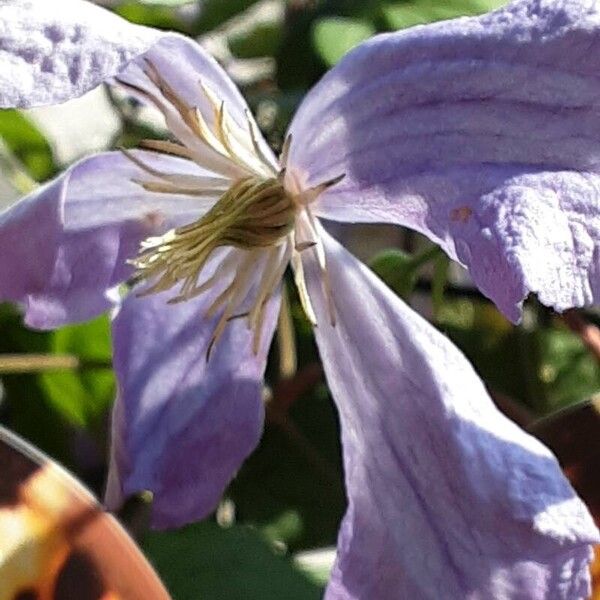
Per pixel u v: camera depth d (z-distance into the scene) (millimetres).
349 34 147
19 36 88
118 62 90
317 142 103
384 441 102
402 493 100
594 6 85
